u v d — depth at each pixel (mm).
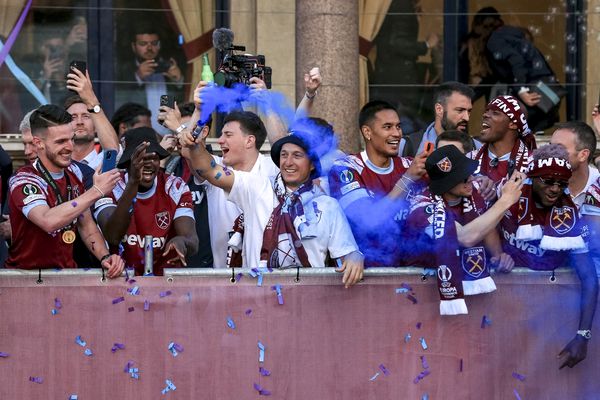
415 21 24531
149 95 24156
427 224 14711
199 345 14695
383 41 24453
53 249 14961
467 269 14742
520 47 24125
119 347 14625
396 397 14867
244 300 14742
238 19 24016
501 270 14984
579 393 15078
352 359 14836
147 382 14648
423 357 14891
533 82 24062
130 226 15711
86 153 18641
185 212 15984
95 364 14633
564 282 15062
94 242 15180
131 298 14664
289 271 14750
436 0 24500
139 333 14664
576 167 16516
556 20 24250
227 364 14727
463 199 14805
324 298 14797
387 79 24438
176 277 14688
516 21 24359
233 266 16297
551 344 15055
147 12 24141
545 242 14773
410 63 24453
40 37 24016
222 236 17312
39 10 24031
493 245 15023
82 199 14516
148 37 24141
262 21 23859
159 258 15812
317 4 20609
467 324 14961
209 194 17500
